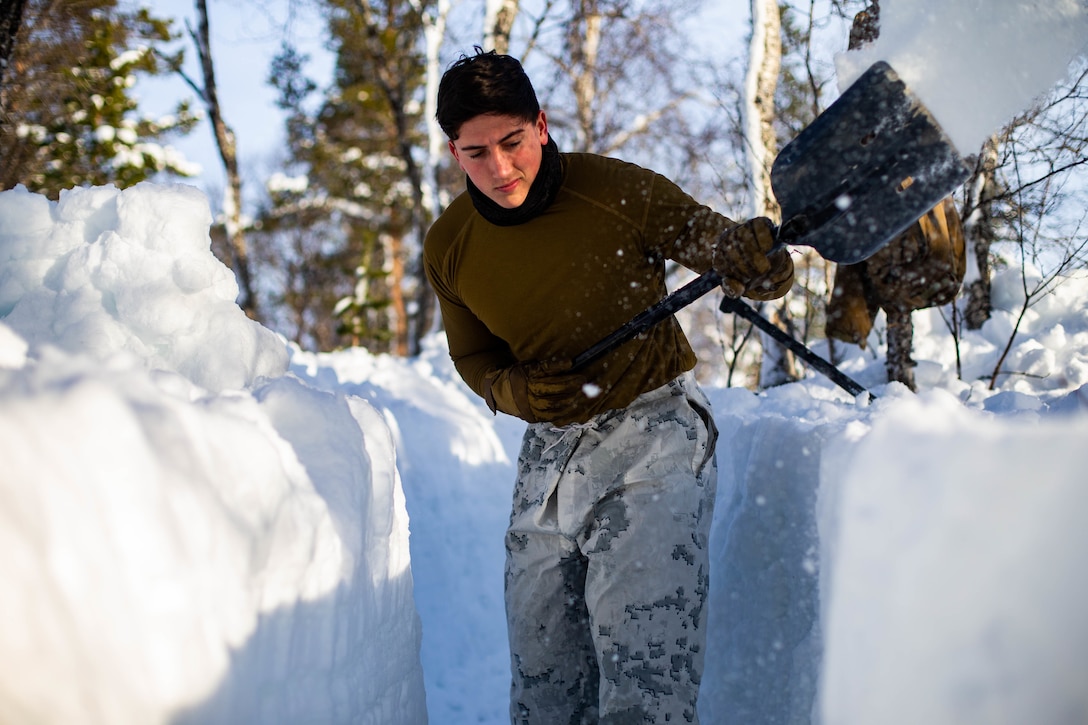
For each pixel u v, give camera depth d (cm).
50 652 96
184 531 115
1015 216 419
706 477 198
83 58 880
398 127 1270
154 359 180
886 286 358
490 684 314
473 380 215
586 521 194
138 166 1338
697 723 186
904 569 142
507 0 935
